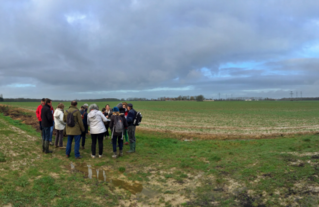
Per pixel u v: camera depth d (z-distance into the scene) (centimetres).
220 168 668
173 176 627
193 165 717
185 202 476
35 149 794
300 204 432
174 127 1938
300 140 1098
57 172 595
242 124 2198
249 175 588
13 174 529
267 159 709
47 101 767
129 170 678
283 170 594
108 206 448
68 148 765
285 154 746
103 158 797
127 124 845
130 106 902
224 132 1666
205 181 583
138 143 1080
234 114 3584
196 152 911
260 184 529
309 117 2958
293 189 489
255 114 3566
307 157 689
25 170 573
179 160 784
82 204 437
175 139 1280
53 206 418
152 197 502
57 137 906
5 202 396
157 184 575
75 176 577
